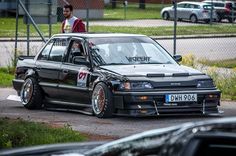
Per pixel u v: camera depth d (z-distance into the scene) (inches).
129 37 800.9
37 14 1218.0
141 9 3449.8
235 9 2736.2
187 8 2792.8
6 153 311.4
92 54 769.6
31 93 836.6
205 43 1779.0
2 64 1306.6
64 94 799.7
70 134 594.9
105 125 695.1
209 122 259.4
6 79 1130.0
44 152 311.3
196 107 730.8
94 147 315.0
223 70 1185.4
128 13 3208.7
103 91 733.3
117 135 634.2
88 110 767.1
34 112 810.8
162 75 726.5
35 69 840.9
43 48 845.8
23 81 856.9
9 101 919.0
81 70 772.6
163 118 745.6
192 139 244.1
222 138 243.9
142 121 723.4
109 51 775.7
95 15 2812.5
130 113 711.7
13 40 1695.4
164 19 2888.8
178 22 2773.1
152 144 258.4
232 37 1962.4
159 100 715.4
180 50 1611.7
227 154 244.2
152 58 778.8
